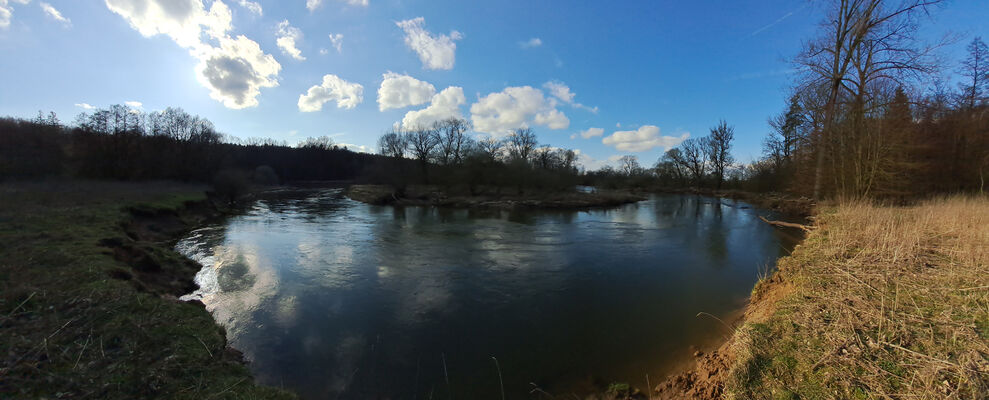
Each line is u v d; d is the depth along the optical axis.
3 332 4.14
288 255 11.92
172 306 5.61
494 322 6.74
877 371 3.26
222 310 7.14
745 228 18.31
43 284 5.57
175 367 3.99
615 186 63.81
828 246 7.98
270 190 54.12
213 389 3.76
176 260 9.55
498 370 5.08
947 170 18.19
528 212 27.78
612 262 11.16
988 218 8.37
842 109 18.77
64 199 14.55
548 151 61.03
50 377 3.44
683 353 5.31
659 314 7.01
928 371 3.09
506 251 12.70
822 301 4.95
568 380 4.80
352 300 7.84
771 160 40.22
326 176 82.88
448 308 7.43
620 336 6.07
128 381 3.57
